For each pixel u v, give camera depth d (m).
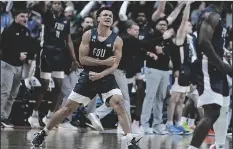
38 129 10.85
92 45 6.65
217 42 5.51
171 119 11.52
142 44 10.88
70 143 7.77
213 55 5.29
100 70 6.64
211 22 5.37
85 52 6.66
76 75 11.53
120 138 9.05
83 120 12.20
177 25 12.77
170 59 11.43
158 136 10.36
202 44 5.32
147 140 9.04
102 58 6.67
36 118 11.30
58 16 11.18
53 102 11.21
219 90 5.45
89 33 6.69
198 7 13.34
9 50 10.94
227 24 11.75
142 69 11.71
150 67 10.98
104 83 6.61
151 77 10.98
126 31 10.73
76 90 6.69
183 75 11.31
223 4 5.59
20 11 10.98
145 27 11.20
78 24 12.02
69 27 11.24
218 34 5.51
